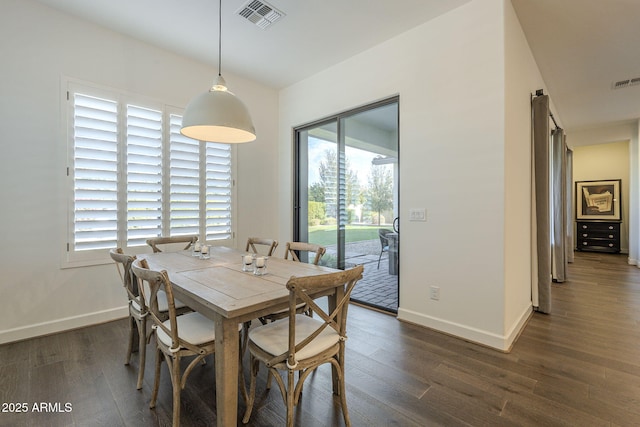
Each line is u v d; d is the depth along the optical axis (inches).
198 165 142.2
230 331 54.2
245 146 162.6
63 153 106.7
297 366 55.6
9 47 97.1
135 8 104.0
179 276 74.2
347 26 113.6
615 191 285.6
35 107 101.6
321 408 66.5
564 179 182.2
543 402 67.5
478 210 97.4
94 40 113.3
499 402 67.6
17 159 98.5
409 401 68.3
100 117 114.6
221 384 54.3
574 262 242.8
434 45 108.4
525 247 117.4
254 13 106.5
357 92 135.1
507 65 94.2
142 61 125.0
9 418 62.4
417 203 113.0
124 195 119.8
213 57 138.1
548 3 99.4
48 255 104.1
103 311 115.0
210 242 146.9
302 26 114.0
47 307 104.0
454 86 102.9
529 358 87.4
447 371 80.6
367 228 138.3
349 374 79.4
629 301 142.1
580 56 134.0
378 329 108.9
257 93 167.8
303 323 70.6
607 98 182.1
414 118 114.0
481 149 96.7
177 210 134.9
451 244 103.8
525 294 117.6
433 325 108.3
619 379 76.3
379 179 133.3
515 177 103.1
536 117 126.8
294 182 172.9
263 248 169.0
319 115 153.9
